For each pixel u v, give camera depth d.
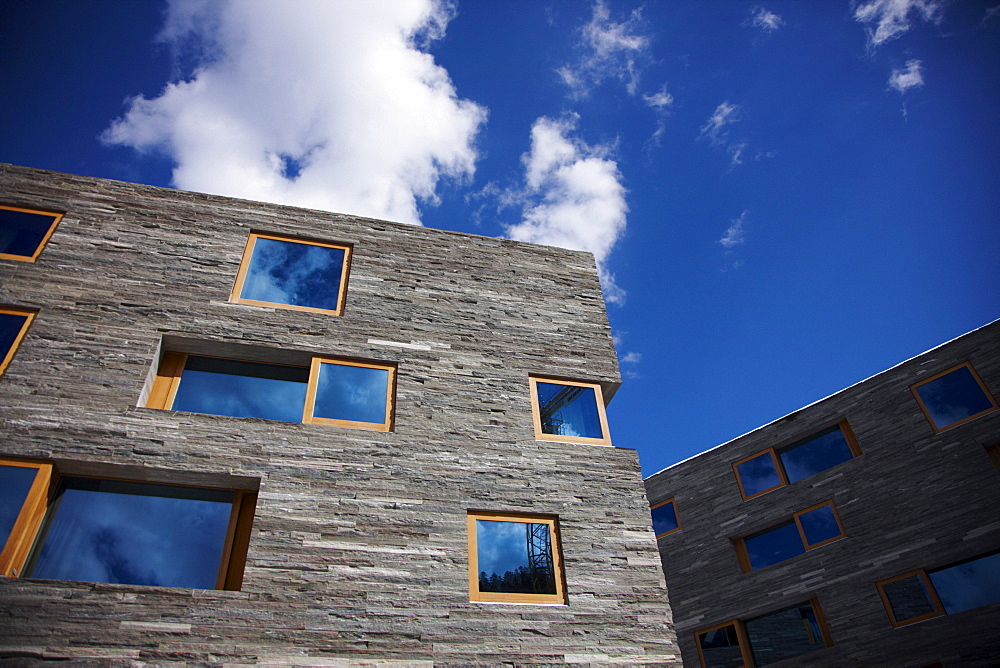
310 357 9.53
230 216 10.59
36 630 6.40
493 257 11.72
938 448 17.44
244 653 6.79
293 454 8.38
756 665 17.95
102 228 9.82
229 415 8.93
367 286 10.48
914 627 15.91
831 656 16.80
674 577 20.45
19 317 8.70
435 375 9.79
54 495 7.62
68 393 8.09
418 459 8.83
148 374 8.62
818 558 18.09
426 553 8.05
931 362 18.48
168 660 6.56
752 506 19.94
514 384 10.11
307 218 10.99
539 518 8.95
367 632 7.28
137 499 7.94
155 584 7.39
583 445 9.80
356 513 8.12
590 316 11.52
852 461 18.73
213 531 7.97
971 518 16.27
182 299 9.41
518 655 7.61
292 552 7.59
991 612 15.12
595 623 8.12
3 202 9.71
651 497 22.27
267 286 10.05
